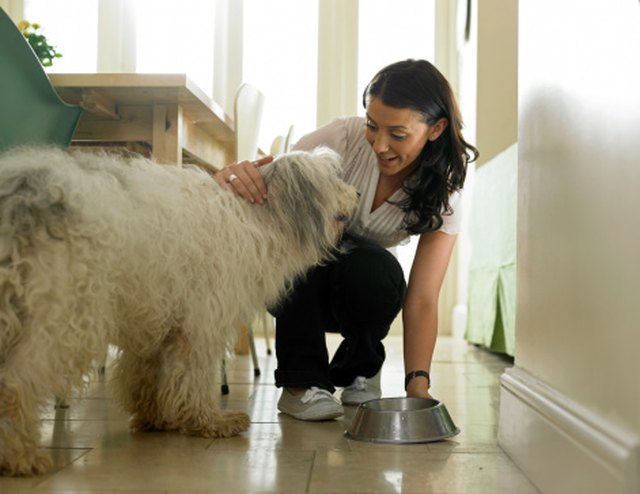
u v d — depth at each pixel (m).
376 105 1.88
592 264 1.20
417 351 2.09
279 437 1.82
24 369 1.38
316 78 5.37
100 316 1.50
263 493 1.34
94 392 2.50
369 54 5.41
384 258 2.23
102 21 5.32
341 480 1.44
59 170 1.48
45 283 1.39
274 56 5.38
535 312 1.58
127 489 1.35
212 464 1.54
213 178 1.83
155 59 5.38
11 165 1.46
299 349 2.08
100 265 1.47
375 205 2.17
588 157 1.24
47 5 5.31
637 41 1.02
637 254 1.01
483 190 4.19
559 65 1.43
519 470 1.54
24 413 1.39
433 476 1.48
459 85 5.34
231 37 5.38
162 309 1.67
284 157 1.88
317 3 5.39
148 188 1.64
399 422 1.79
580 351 1.26
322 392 2.06
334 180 1.90
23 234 1.38
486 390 2.69
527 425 1.50
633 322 1.02
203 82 5.38
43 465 1.44
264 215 1.84
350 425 1.88
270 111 5.36
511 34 4.35
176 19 5.38
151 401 1.87
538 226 1.57
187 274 1.68
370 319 2.28
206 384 1.79
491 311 3.81
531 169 1.65
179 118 2.58
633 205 1.03
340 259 2.20
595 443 1.11
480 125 4.41
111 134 2.62
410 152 1.92
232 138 3.22
